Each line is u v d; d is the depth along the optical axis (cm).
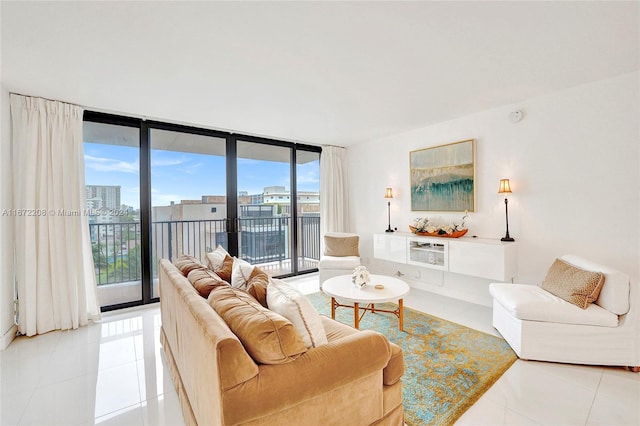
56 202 289
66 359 236
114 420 169
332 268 415
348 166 536
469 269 329
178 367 182
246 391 105
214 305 150
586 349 216
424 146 412
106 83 259
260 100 303
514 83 271
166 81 256
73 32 184
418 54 218
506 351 240
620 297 212
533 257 312
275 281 172
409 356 232
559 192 293
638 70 247
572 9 169
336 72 244
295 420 117
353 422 134
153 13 167
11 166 277
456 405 176
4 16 166
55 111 293
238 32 187
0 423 166
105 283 384
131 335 279
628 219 256
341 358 127
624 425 159
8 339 260
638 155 250
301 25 181
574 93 281
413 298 379
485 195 350
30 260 276
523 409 172
